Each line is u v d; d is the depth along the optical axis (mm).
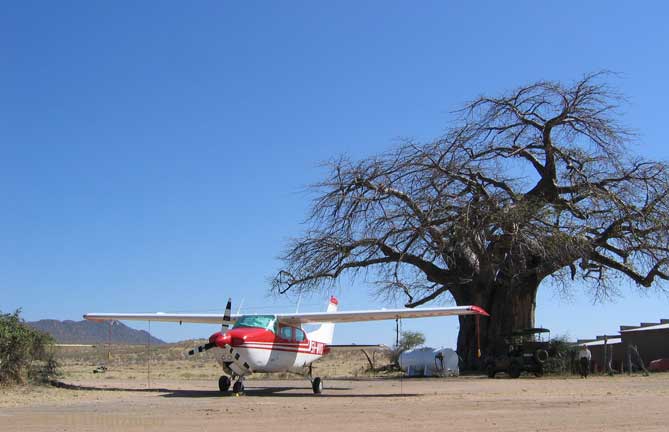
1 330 21156
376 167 35781
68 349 98625
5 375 21453
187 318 23953
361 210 35469
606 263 35844
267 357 20547
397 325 39281
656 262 33656
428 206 34281
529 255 34938
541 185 37000
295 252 36875
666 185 33781
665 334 39469
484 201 33969
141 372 40188
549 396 19109
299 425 12312
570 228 33312
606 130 34656
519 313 36156
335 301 32062
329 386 24953
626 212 33594
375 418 13391
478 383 26297
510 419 13164
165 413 14469
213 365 57781
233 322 23078
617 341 44844
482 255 34562
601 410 14852
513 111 36594
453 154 35281
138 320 25000
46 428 11984
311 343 23203
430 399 18281
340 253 36062
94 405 16562
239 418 13453
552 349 32844
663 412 14352
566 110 35312
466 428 11836
